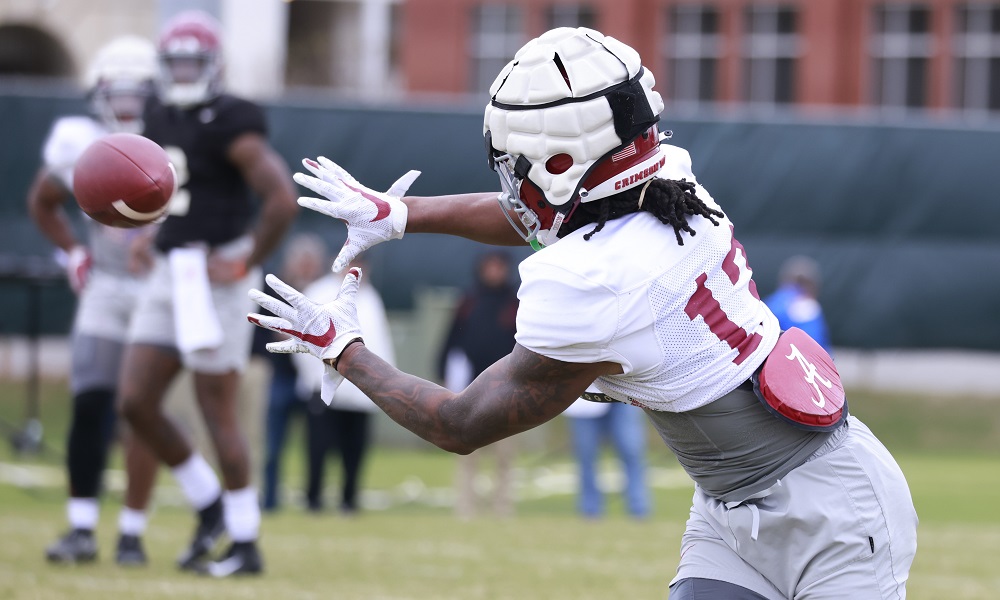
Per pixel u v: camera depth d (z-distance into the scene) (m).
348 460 32.84
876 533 10.50
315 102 48.78
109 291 22.47
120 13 91.50
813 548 10.47
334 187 11.34
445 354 33.84
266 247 20.70
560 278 9.95
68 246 23.12
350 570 22.47
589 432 32.50
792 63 84.31
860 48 83.19
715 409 10.41
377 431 48.75
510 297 33.66
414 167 48.81
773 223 49.00
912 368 58.03
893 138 48.78
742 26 84.62
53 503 32.81
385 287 48.88
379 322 34.47
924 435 52.94
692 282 10.11
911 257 48.81
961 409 55.34
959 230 48.78
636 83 10.01
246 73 89.06
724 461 10.61
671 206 10.10
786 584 10.66
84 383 22.30
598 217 10.19
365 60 108.50
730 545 10.87
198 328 20.03
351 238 11.38
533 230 10.61
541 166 10.09
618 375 10.27
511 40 87.12
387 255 48.84
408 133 48.88
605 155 10.01
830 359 10.98
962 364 58.19
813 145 48.81
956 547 27.50
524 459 46.84
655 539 28.14
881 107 83.75
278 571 21.94
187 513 31.91
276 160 20.86
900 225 48.84
